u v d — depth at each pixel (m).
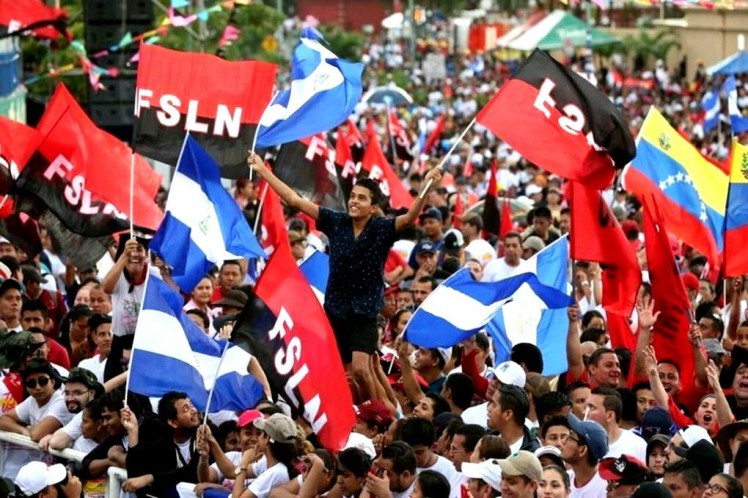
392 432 11.76
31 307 15.41
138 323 11.83
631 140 13.42
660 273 13.84
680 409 13.75
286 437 11.07
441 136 43.34
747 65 45.50
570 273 15.09
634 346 14.98
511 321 14.64
